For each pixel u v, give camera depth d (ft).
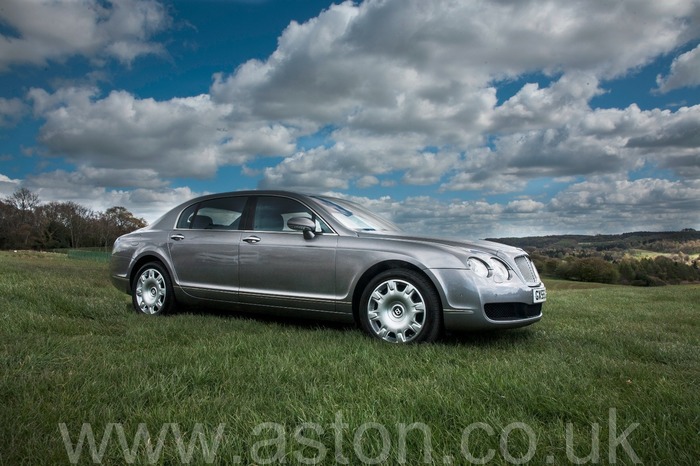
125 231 277.44
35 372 9.80
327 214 17.38
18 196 260.42
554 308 28.25
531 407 8.27
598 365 11.75
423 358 12.39
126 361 10.81
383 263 15.84
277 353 12.17
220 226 19.30
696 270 240.12
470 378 9.80
